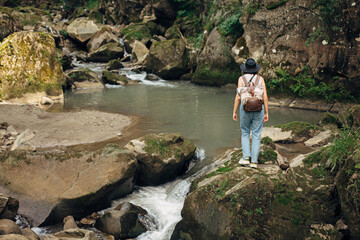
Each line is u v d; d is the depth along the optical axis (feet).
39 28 71.87
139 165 16.99
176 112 30.42
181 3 69.00
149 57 52.34
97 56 61.98
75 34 69.31
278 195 13.15
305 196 13.26
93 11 81.25
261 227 12.39
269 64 36.04
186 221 13.64
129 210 14.17
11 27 45.60
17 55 33.63
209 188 13.91
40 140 21.20
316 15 32.30
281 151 19.58
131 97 37.52
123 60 61.87
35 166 15.40
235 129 25.04
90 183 14.85
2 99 31.73
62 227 13.99
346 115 21.01
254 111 14.98
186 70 50.93
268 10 36.19
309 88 32.78
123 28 74.43
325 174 14.29
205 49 47.37
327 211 12.96
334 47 31.42
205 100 35.78
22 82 33.45
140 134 23.40
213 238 12.66
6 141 20.95
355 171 12.07
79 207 14.56
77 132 23.17
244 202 12.82
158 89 42.96
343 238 11.96
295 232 12.32
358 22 29.99
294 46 34.06
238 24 42.65
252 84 15.19
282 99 34.50
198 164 18.78
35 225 13.87
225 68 43.91
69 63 52.34
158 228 14.24
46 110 30.42
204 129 25.05
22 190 14.85
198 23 64.95
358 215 11.59
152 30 70.85
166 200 15.92
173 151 17.58
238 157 17.44
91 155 15.75
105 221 13.84
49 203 14.28
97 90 42.19
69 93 39.86
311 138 21.18
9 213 13.34
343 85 31.17
